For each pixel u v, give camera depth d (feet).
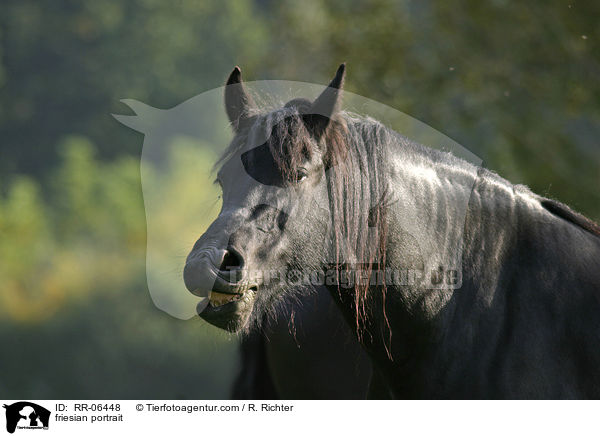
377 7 73.31
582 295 21.34
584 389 20.88
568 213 22.95
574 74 65.92
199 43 246.27
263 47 83.35
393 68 71.46
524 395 20.88
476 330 21.66
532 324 21.31
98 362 92.84
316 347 32.07
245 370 36.52
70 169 137.18
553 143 67.56
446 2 69.82
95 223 123.65
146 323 93.56
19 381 93.50
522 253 22.03
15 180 201.98
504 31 68.08
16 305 99.09
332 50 73.26
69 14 239.30
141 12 242.99
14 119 228.63
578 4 64.44
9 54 234.99
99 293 99.14
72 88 232.12
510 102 68.18
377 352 22.47
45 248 114.32
